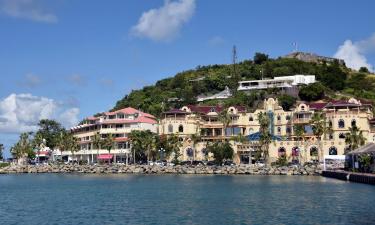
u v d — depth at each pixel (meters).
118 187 119.31
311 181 129.62
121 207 79.06
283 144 184.62
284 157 177.50
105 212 73.56
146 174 177.88
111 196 97.19
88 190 112.69
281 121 198.75
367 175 117.06
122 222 64.06
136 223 63.09
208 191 103.81
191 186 117.75
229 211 72.38
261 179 140.50
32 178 168.25
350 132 171.38
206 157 190.75
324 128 178.25
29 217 69.75
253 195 94.06
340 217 64.56
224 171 170.38
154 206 79.56
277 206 76.88
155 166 181.88
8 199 94.94
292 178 144.25
